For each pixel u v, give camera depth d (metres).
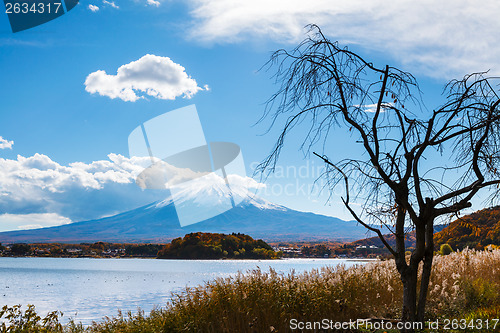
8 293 39.62
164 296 35.81
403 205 5.07
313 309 7.28
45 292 40.84
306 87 5.06
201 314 6.61
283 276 7.73
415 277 5.27
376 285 9.09
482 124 5.20
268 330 6.56
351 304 7.96
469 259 11.54
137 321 6.86
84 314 22.00
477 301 9.04
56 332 7.07
